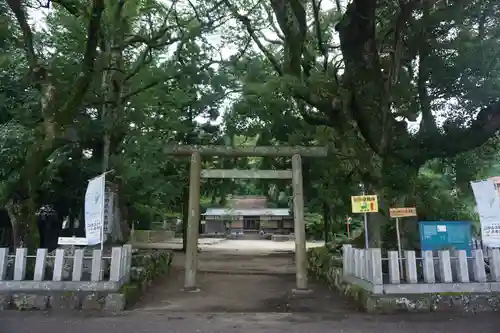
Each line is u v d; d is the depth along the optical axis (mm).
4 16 10836
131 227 30797
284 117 14922
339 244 15094
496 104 9961
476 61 10680
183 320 7402
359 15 9969
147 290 10891
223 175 11680
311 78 12016
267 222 48125
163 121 16609
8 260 8594
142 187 17234
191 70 14438
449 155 11023
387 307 7797
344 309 8453
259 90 12352
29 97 11648
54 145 9805
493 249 8375
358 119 11141
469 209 13008
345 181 16500
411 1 10320
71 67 11812
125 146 15516
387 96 10820
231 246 32875
